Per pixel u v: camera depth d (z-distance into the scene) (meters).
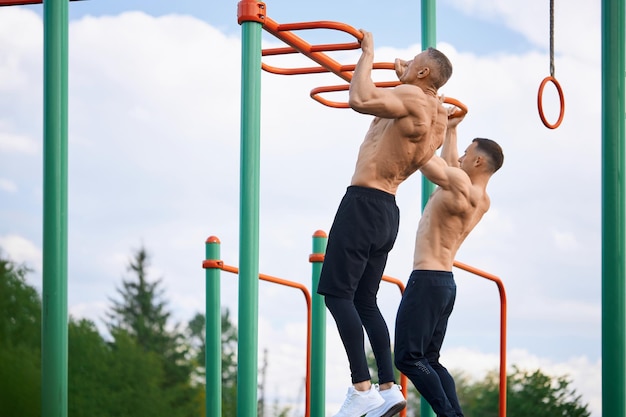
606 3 4.79
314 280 7.56
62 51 4.69
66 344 4.55
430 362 5.69
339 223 5.00
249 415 4.64
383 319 5.29
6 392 26.70
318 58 5.57
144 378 34.72
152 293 38.12
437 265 5.58
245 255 4.73
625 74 4.75
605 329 4.62
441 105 5.18
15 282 27.92
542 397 35.94
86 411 33.09
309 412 7.89
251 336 4.69
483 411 36.53
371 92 4.86
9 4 6.10
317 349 7.45
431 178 5.59
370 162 5.05
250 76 4.82
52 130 4.63
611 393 4.58
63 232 4.60
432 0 6.75
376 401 4.98
